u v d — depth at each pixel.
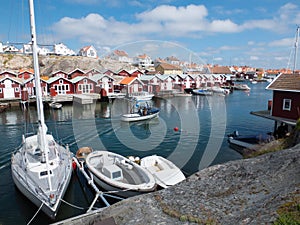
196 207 6.49
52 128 26.98
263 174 7.52
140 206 7.06
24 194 11.32
